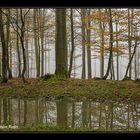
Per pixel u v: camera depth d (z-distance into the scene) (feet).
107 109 46.09
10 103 51.75
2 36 69.46
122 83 61.52
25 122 36.96
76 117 40.27
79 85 60.64
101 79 72.69
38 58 103.09
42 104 50.39
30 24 105.70
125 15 69.56
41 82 64.90
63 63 70.44
